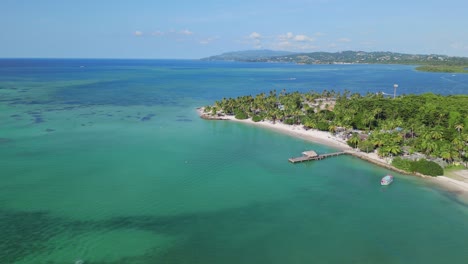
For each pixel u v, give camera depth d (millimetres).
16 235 63031
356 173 97125
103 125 149750
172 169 98000
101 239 62656
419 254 59969
